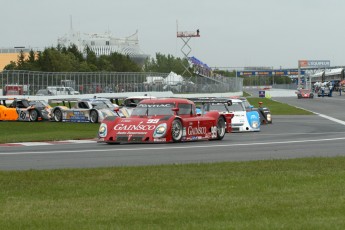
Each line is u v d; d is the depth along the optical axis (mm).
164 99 31062
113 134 29453
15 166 20219
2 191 14508
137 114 30719
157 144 29156
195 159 22125
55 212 12031
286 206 12328
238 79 155375
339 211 11797
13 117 53125
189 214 11648
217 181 15719
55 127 45781
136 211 12031
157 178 16391
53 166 20172
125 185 15242
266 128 43969
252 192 14008
